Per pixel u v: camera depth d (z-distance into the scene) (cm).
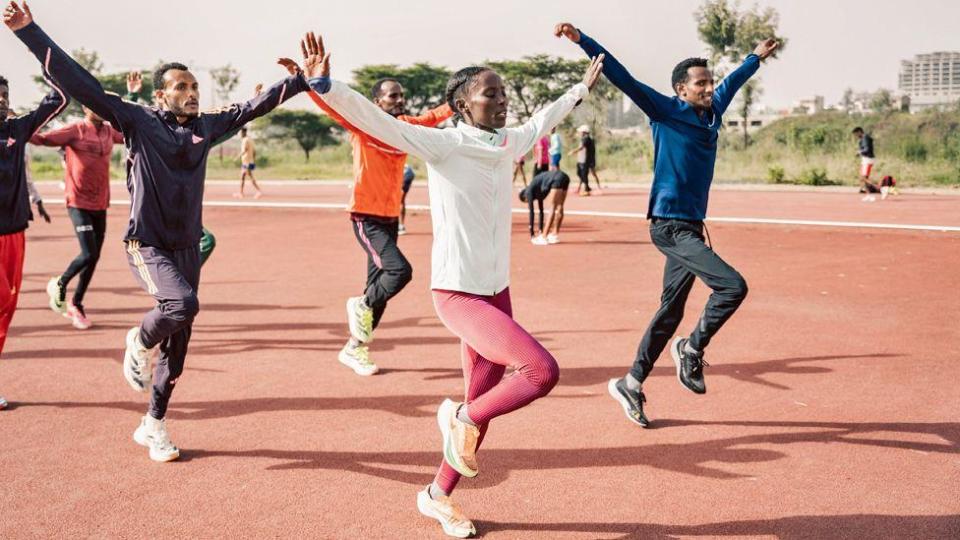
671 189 471
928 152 3253
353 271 1067
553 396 539
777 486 397
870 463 425
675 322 472
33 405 519
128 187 411
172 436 466
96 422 488
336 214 1848
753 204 2086
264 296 898
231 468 420
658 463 426
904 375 578
